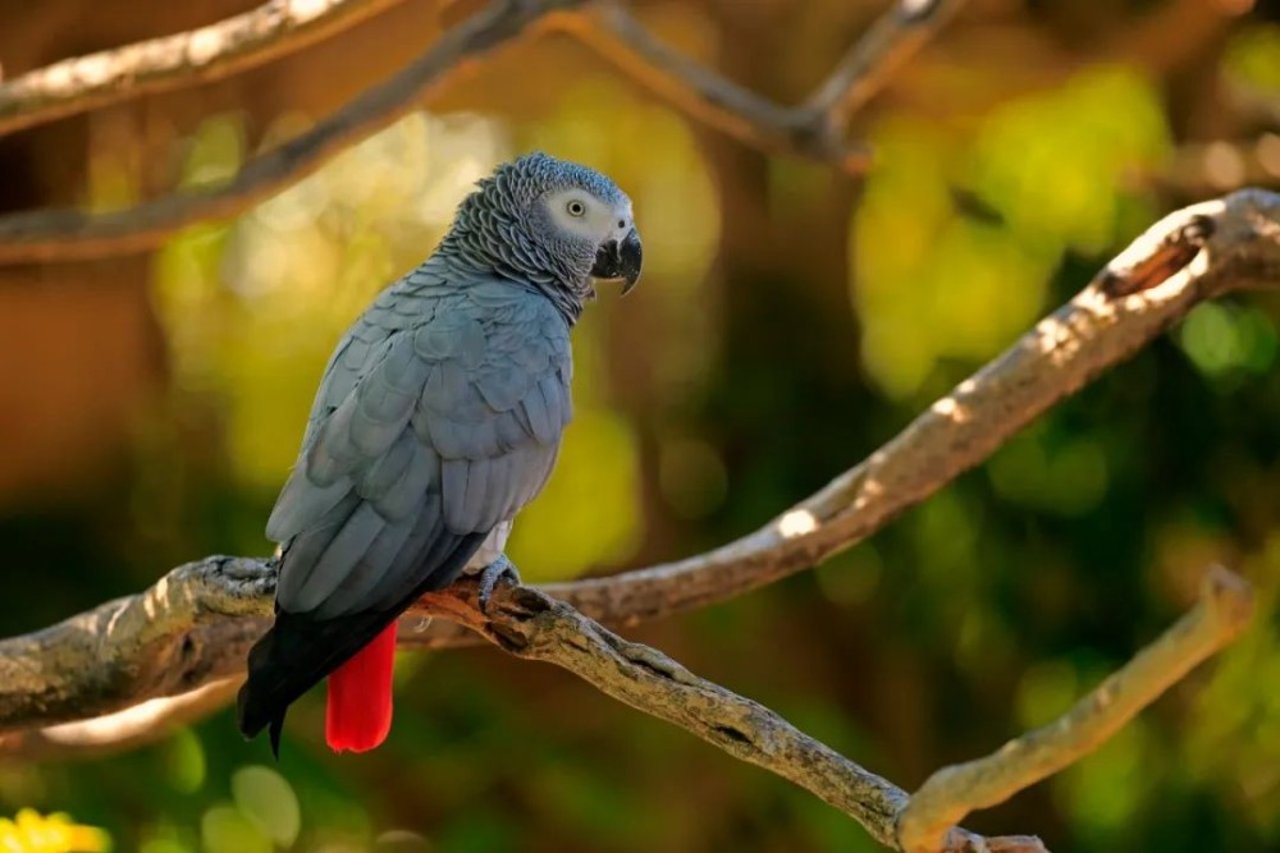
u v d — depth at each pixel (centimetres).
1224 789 1274
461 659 1284
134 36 1030
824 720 1272
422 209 1519
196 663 690
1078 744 391
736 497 1356
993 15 1211
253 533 1262
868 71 998
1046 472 1295
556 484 1612
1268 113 1288
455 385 601
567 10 837
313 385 1515
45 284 1133
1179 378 1275
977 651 1337
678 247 1595
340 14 691
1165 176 1209
